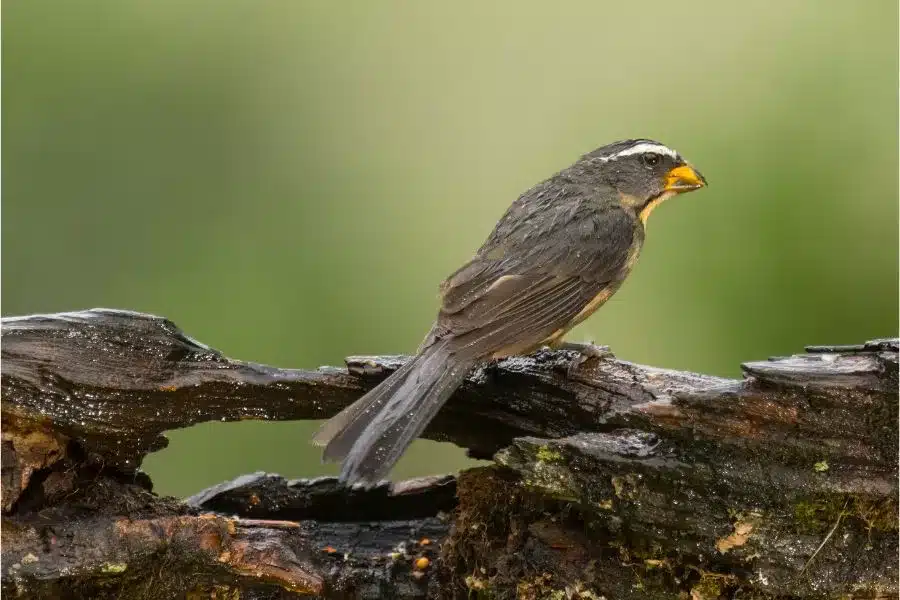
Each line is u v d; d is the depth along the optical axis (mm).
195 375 8516
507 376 9250
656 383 8922
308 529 9500
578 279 9719
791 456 7605
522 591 8297
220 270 14117
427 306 14219
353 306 14180
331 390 8891
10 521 7941
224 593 8383
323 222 14477
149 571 8117
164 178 14242
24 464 8109
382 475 7969
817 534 7586
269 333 13922
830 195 12922
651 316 13398
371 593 8805
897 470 7488
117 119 14172
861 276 12742
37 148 13891
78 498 8242
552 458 7898
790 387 7551
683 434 7730
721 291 13117
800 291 12836
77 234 13891
